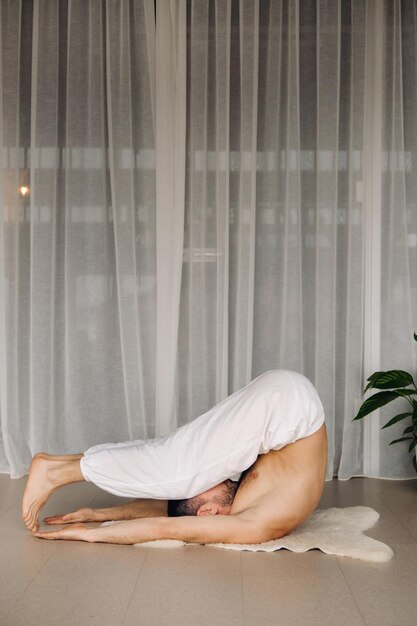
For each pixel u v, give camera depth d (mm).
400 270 4324
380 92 4320
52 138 4285
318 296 4277
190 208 4328
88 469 3203
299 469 3092
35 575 2740
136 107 4344
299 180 4281
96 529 3102
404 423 4344
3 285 4285
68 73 4293
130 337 4297
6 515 3510
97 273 4340
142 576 2730
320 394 4281
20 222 4336
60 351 4359
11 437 4254
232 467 3113
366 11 4293
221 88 4270
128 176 4289
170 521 3041
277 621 2363
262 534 3029
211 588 2621
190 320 4312
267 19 4328
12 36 4293
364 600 2533
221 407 3256
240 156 4297
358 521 3385
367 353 4395
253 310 4355
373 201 4352
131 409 4293
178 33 4316
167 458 3203
